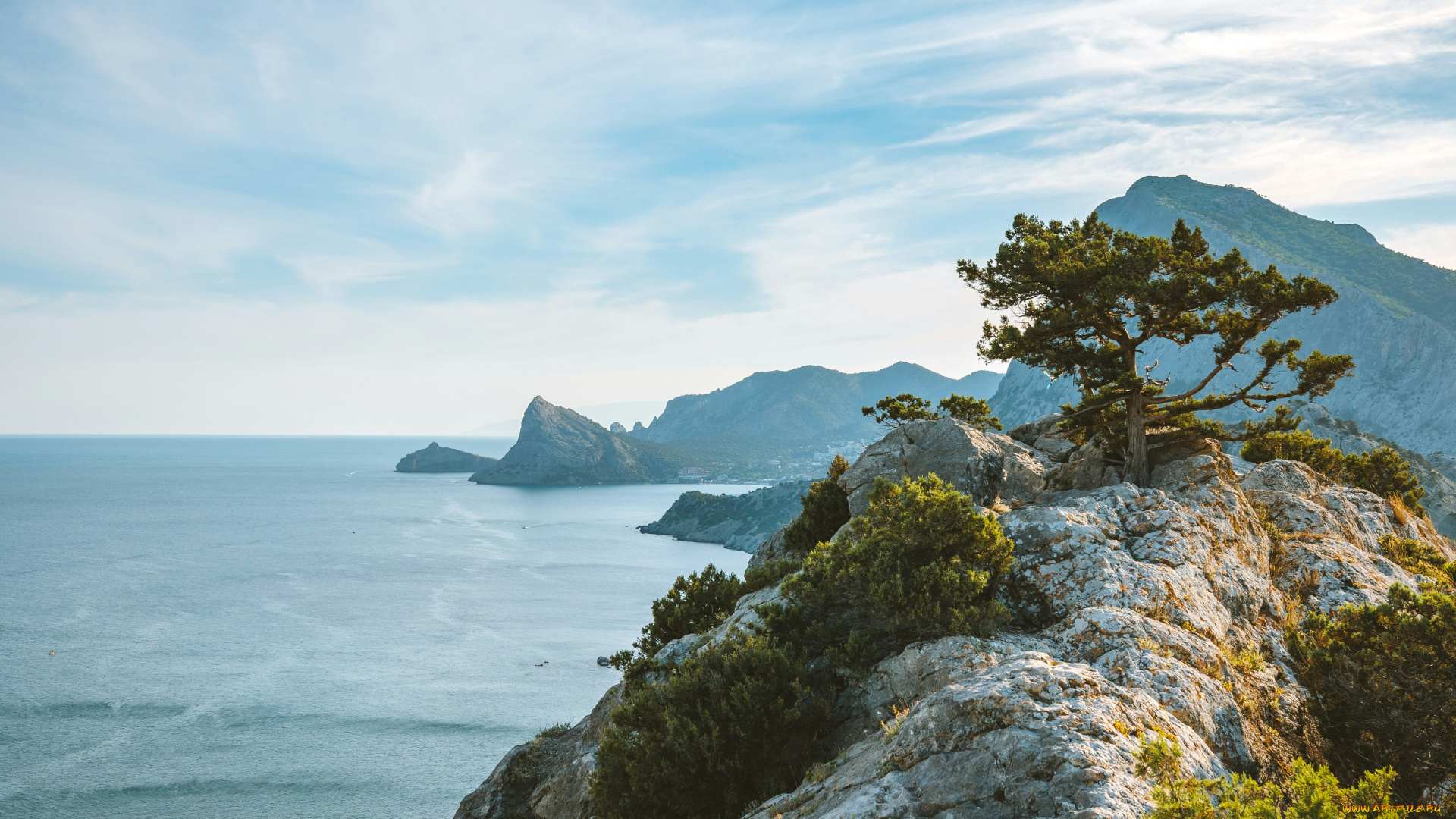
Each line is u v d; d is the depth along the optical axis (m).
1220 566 20.41
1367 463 48.31
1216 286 26.33
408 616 147.75
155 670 110.19
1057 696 10.93
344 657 118.81
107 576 181.62
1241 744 14.10
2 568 190.12
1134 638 15.86
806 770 15.88
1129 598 17.73
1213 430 30.84
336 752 83.81
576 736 27.44
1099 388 30.94
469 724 91.81
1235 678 16.08
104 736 87.06
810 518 35.84
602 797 17.39
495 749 85.06
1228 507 23.61
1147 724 10.95
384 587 176.38
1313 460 47.91
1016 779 9.72
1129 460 28.88
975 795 9.88
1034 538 20.12
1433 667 13.91
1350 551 24.08
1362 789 8.65
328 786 76.06
